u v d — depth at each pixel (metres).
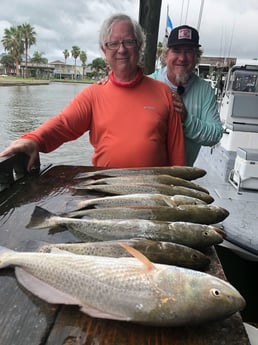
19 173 3.08
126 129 3.12
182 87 3.75
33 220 2.16
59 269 1.56
